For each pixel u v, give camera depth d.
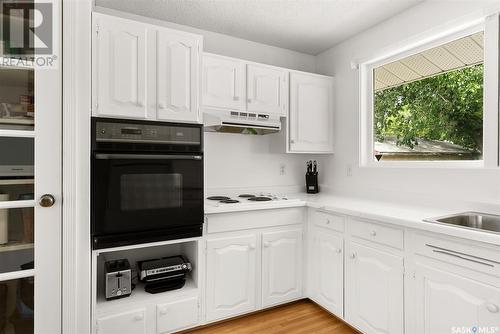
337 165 2.86
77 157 1.58
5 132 1.44
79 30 1.59
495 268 1.27
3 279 1.44
